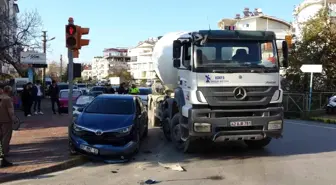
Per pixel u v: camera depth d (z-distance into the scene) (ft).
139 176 24.43
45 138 37.17
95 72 529.45
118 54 476.95
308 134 44.29
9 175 23.36
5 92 28.37
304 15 135.95
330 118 62.75
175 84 37.96
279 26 187.62
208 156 30.89
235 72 28.25
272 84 29.01
